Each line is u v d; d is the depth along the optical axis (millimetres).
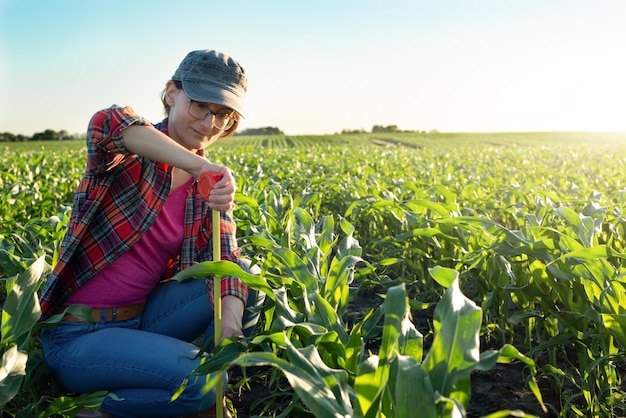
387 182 9141
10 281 2705
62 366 2303
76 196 2338
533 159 19047
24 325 2105
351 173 11203
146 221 2361
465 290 4512
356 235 6117
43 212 6125
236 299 2453
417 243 4148
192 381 2209
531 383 1760
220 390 2203
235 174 8875
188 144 2449
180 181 2498
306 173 10500
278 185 6418
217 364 2059
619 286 2439
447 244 3930
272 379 2760
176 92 2420
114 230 2338
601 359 2475
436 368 1531
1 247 3738
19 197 6676
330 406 1523
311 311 2268
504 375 3232
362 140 66375
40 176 10781
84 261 2344
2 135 81125
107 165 2252
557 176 10906
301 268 2471
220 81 2311
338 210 7852
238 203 5070
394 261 3736
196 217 2506
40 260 2207
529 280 3057
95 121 2201
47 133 83312
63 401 2070
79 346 2285
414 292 4699
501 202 5691
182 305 2520
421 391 1422
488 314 3623
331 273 2479
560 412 2742
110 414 2299
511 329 3344
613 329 2436
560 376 2949
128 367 2221
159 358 2225
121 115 2182
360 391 1539
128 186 2334
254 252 3900
